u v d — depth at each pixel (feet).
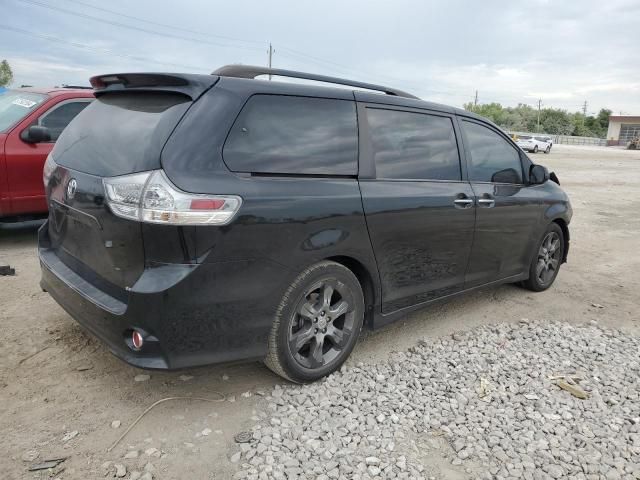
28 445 8.54
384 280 11.76
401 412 10.13
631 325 15.66
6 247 20.06
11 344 11.82
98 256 9.47
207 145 8.91
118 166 9.09
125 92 10.49
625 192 52.65
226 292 9.00
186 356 8.94
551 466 8.74
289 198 9.60
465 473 8.57
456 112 13.99
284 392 10.50
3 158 18.85
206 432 9.15
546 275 18.15
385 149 11.78
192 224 8.47
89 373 10.82
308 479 8.12
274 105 9.99
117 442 8.75
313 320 10.55
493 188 14.55
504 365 12.31
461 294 14.35
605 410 10.59
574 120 354.33
